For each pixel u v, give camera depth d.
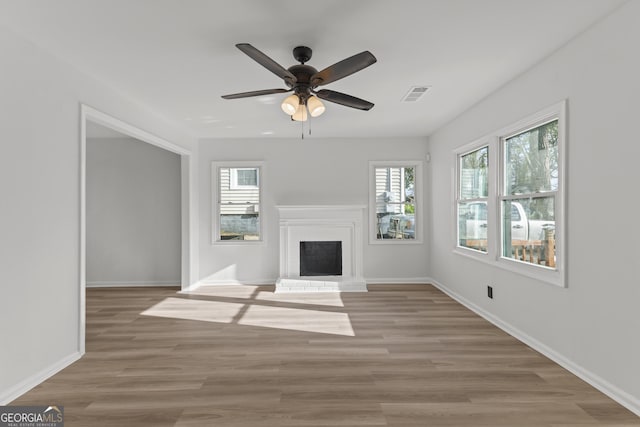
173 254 6.07
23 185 2.52
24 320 2.52
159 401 2.35
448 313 4.33
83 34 2.52
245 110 4.41
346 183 6.07
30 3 2.13
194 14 2.29
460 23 2.44
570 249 2.74
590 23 2.45
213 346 3.30
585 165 2.57
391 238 6.16
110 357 3.07
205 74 3.27
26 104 2.55
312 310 4.48
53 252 2.79
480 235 4.34
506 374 2.71
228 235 6.10
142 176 6.05
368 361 2.95
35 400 2.38
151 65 3.06
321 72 2.44
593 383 2.50
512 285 3.57
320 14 2.32
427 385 2.55
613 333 2.35
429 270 6.11
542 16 2.35
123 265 6.04
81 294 3.09
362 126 5.31
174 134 5.13
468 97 4.00
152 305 4.77
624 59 2.23
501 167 3.84
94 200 6.02
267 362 2.94
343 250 5.86
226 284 6.01
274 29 2.50
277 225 6.03
